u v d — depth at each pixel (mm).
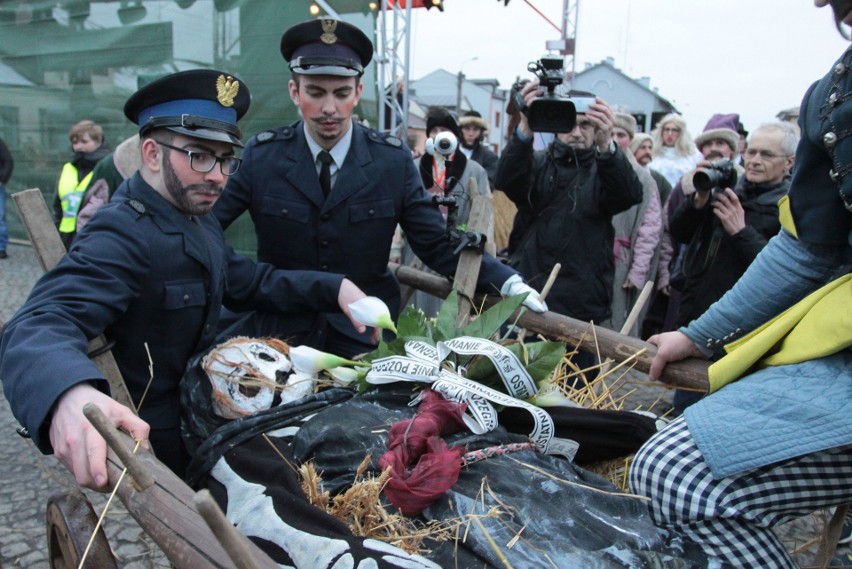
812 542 1868
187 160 1729
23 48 7977
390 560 1174
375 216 2484
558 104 2629
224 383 1767
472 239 2262
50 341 1409
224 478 1533
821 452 1351
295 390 1812
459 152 3891
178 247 1781
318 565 1205
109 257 1647
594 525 1309
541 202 3369
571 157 3322
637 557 1252
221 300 1979
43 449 1388
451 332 1883
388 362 1700
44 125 8094
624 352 1986
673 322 4242
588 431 1694
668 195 4539
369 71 6000
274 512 1345
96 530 1221
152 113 1745
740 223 2986
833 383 1313
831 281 1487
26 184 8547
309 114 2344
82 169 6113
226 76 1768
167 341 1802
